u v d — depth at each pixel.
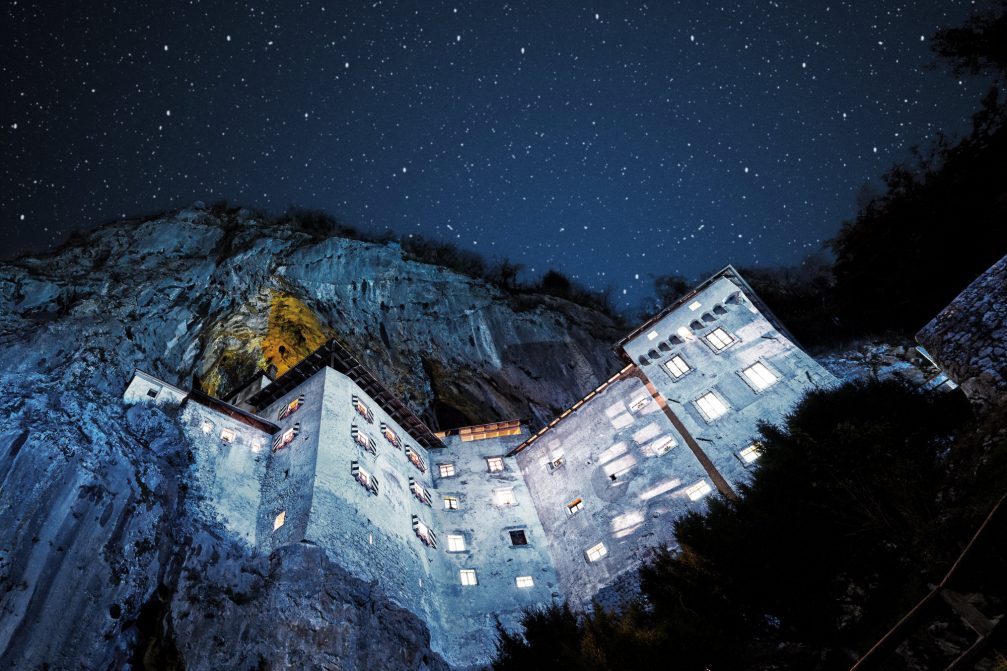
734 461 28.48
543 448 37.06
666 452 31.36
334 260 42.28
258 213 47.28
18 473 21.55
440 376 44.19
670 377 33.22
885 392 21.19
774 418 28.59
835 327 38.03
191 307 37.72
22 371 27.12
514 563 32.00
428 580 29.64
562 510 33.56
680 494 29.48
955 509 14.80
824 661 15.91
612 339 47.00
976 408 16.02
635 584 27.66
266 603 23.30
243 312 40.31
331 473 28.09
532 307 46.78
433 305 44.16
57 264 35.16
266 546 25.83
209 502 26.72
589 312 49.25
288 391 35.44
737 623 17.14
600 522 31.48
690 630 16.19
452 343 43.75
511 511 34.75
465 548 32.78
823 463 18.31
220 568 24.17
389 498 30.92
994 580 11.98
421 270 44.91
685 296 35.66
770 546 17.22
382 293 43.25
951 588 6.10
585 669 17.58
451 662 26.94
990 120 33.06
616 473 32.62
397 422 38.06
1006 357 15.32
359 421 32.81
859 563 16.08
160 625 21.69
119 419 27.03
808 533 17.00
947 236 32.47
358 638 22.95
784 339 31.33
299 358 43.75
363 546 26.59
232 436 30.52
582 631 20.84
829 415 21.30
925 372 27.70
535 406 43.62
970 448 15.69
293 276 40.97
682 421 31.22
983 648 5.70
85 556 20.98
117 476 23.72
